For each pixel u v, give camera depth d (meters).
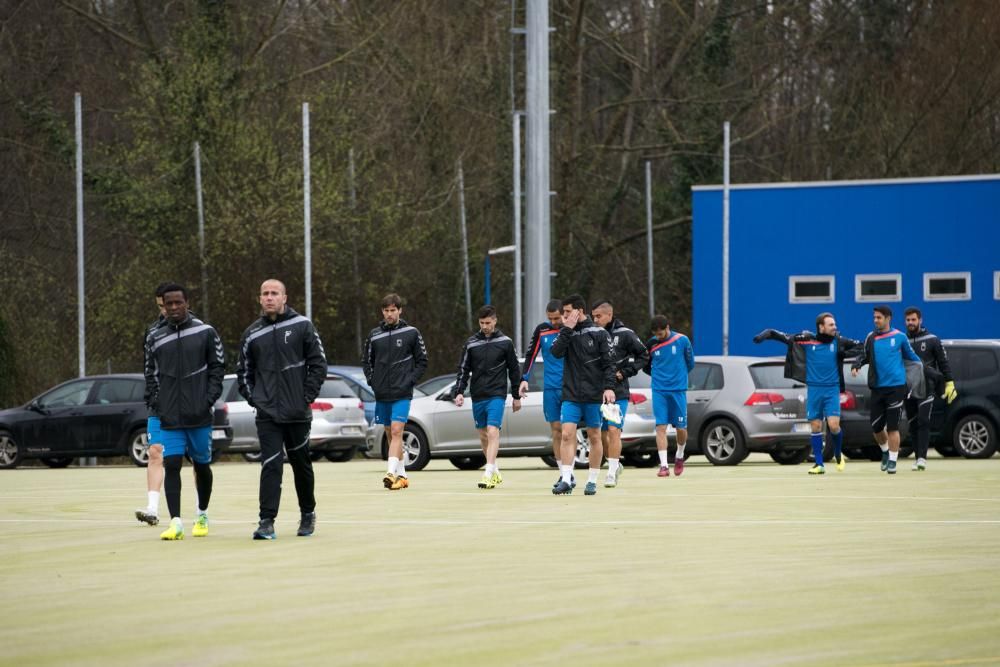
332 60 64.94
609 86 82.06
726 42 72.19
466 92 70.38
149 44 65.50
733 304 59.59
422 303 67.56
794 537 18.09
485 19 70.31
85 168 62.84
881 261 58.47
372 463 41.03
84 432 41.62
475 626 11.62
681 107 73.75
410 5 68.38
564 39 71.69
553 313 26.89
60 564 15.85
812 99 78.00
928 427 32.47
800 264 59.12
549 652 10.48
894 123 74.88
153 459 20.27
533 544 17.50
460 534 18.77
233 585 14.09
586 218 77.00
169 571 15.18
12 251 65.25
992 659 10.18
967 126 73.81
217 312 59.84
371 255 63.50
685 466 36.50
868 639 10.95
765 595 13.13
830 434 36.00
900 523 19.89
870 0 76.38
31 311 60.19
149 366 18.62
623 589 13.57
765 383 36.12
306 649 10.70
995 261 57.59
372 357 27.80
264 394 18.12
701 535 18.42
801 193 59.09
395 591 13.62
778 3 74.06
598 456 25.47
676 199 75.75
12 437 42.25
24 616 12.32
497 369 27.84
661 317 31.19
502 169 70.38
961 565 15.21
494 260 71.88
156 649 10.74
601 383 25.28
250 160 60.62
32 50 65.81
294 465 18.52
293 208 59.50
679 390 31.31
